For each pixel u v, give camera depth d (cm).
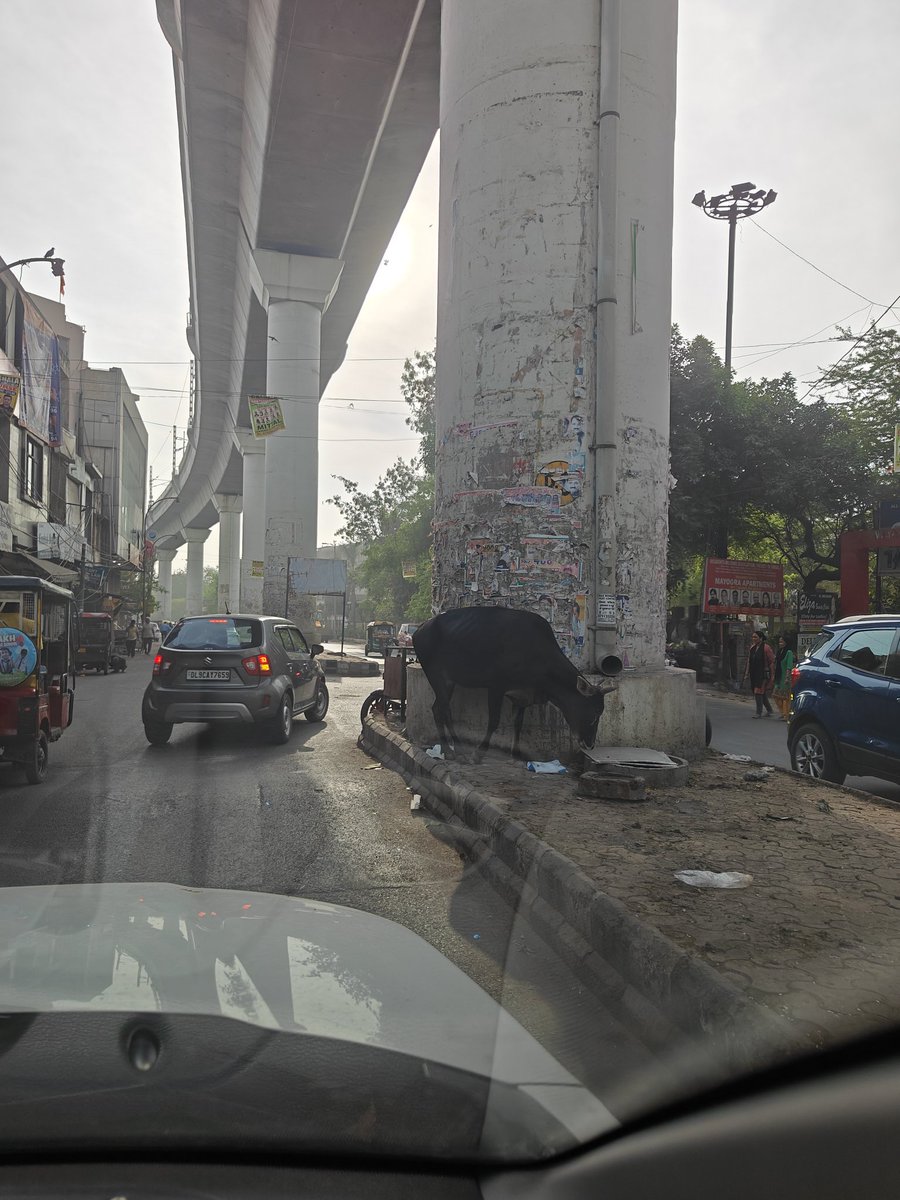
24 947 162
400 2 1922
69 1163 109
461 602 868
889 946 339
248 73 2492
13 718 725
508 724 803
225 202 3300
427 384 3928
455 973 168
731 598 2241
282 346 3288
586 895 401
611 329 816
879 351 2192
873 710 740
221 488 6762
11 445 2372
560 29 830
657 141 862
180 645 995
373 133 2503
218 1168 111
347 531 5388
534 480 830
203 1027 132
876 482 2205
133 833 571
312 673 1197
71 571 2872
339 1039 133
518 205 838
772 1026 257
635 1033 299
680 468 2077
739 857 472
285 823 606
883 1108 190
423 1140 121
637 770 677
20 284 2375
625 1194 142
